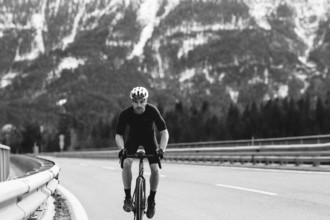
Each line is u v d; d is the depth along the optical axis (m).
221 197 13.05
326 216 9.66
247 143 37.88
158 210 11.00
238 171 22.89
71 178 21.70
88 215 10.54
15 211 6.49
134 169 27.48
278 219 9.48
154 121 8.62
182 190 15.04
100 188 16.80
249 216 9.93
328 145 21.23
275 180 17.19
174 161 39.41
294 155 23.66
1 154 18.05
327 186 14.72
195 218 9.89
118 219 10.04
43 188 9.26
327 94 175.88
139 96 8.21
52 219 9.78
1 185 5.95
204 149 35.22
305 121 138.25
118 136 8.73
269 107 173.38
